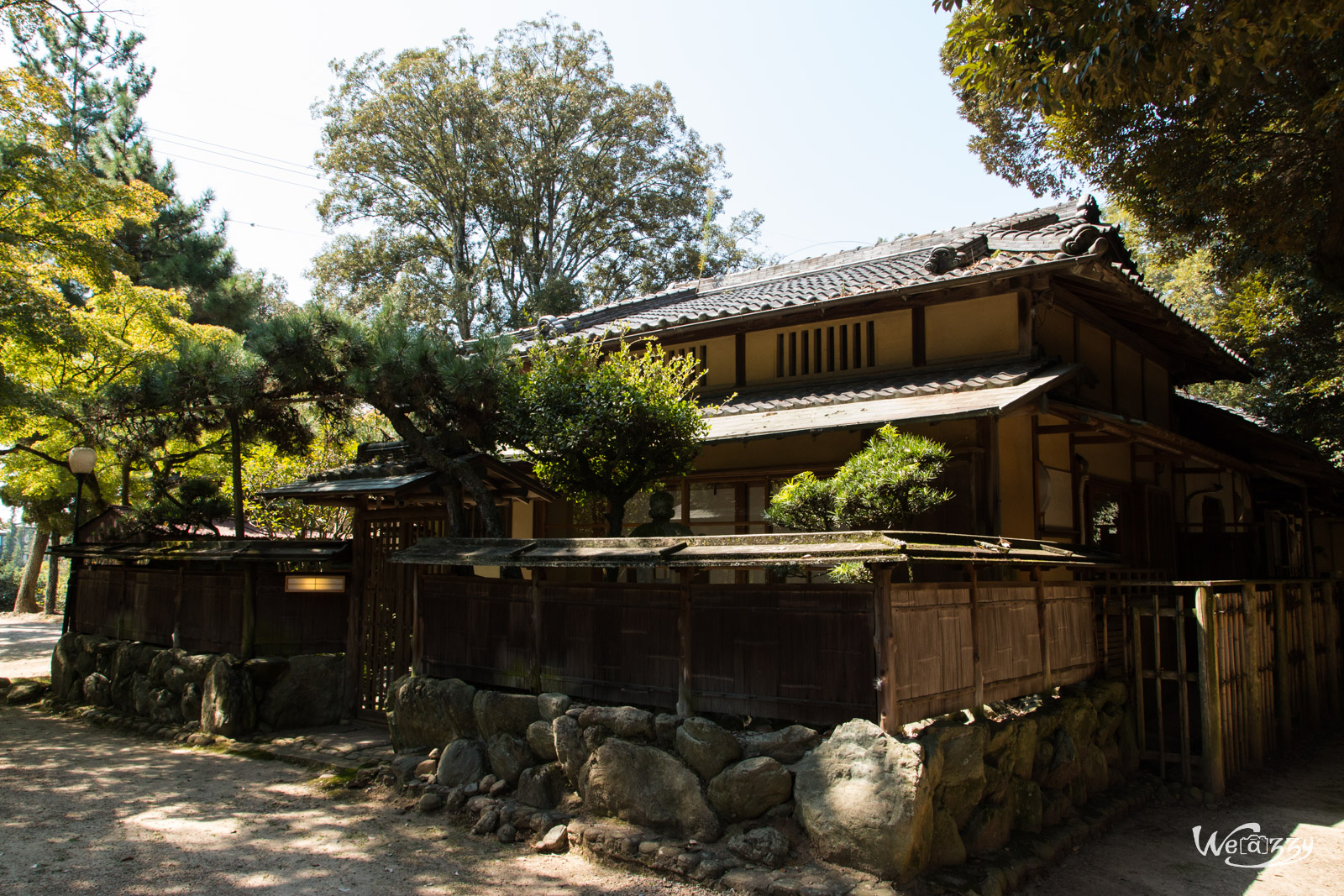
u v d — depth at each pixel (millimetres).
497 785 6469
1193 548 12797
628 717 5887
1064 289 10039
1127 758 7504
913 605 5195
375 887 5164
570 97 28156
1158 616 7590
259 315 23875
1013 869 5191
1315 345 15328
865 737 4883
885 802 4715
